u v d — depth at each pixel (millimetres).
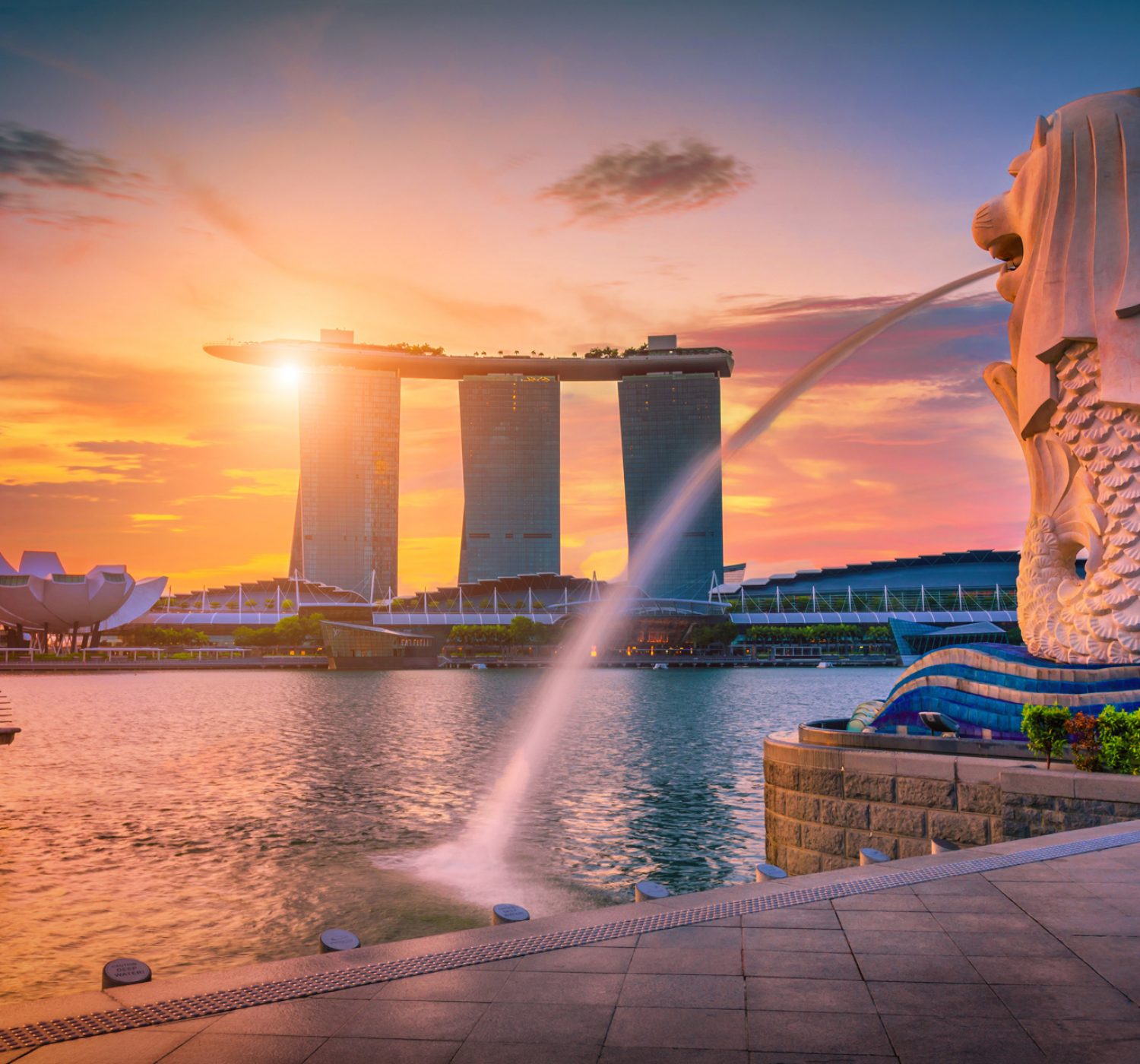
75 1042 7121
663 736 81250
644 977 8477
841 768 25594
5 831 42719
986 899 10992
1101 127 27922
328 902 31219
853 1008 7785
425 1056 6902
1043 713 22234
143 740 81000
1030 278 29500
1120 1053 6910
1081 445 28562
